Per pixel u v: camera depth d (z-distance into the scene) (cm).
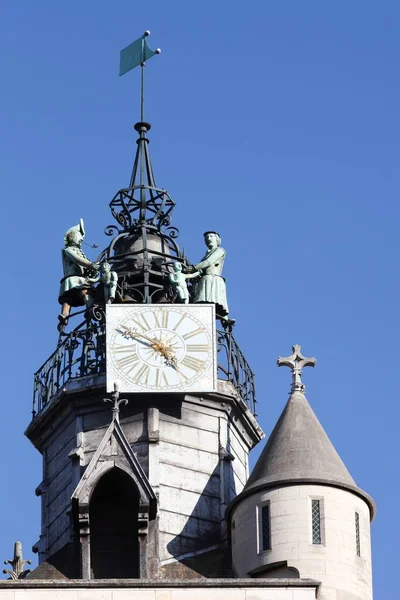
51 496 8681
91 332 8762
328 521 8300
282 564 8238
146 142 9219
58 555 8431
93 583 8081
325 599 8188
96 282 8900
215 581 8094
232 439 8744
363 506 8406
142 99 9294
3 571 8444
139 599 8069
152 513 8344
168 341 8644
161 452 8569
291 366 8762
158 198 9088
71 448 8656
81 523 8294
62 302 8925
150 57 9375
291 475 8350
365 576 8294
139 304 8681
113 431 8400
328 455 8469
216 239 9031
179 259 8962
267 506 8344
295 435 8525
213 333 8662
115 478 8381
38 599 8062
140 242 8969
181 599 8075
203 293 8894
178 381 8594
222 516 8550
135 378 8581
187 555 8444
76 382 8675
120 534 8406
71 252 8950
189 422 8656
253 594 8088
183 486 8550
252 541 8325
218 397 8700
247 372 8875
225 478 8612
